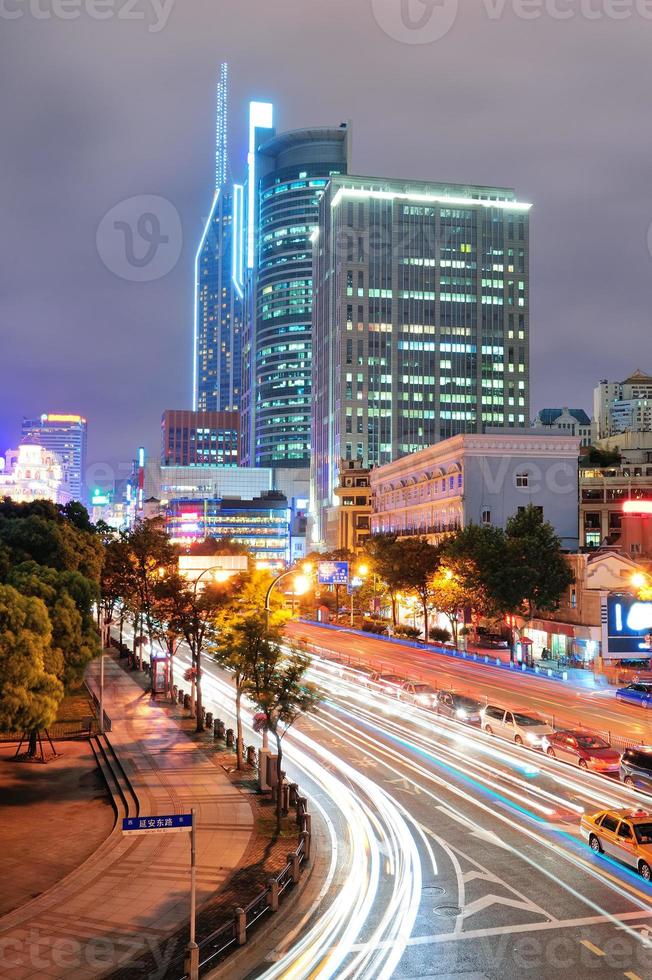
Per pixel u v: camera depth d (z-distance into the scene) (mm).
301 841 25969
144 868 25141
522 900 22422
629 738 43438
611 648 49719
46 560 55125
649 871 23719
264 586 49438
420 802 32531
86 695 61469
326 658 78062
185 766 38312
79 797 33844
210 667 81500
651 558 84562
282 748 42438
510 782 35344
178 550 79500
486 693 58531
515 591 77688
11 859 26141
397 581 95375
